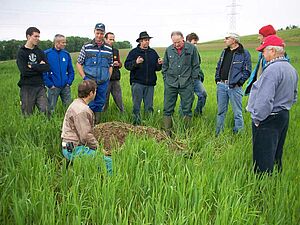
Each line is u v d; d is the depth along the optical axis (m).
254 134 4.89
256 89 4.71
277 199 3.92
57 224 3.26
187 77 7.67
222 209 3.61
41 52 7.91
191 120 7.95
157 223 3.30
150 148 5.00
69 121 5.10
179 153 5.76
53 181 4.36
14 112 8.09
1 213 3.60
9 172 4.31
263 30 6.24
